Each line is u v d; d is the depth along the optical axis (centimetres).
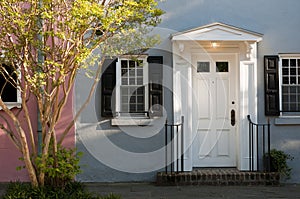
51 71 652
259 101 977
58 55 673
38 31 654
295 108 980
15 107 954
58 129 959
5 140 966
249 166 964
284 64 988
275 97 968
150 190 888
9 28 649
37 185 695
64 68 675
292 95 983
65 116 963
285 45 981
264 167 952
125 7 659
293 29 983
